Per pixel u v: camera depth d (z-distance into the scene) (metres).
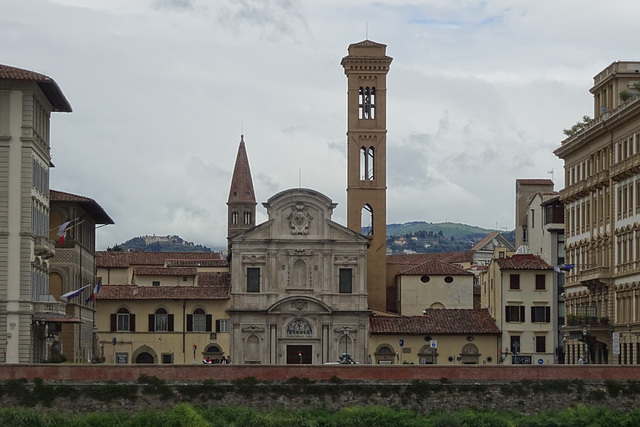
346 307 177.50
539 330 174.88
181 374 115.19
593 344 147.62
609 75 145.88
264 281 178.00
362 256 178.88
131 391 113.81
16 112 126.00
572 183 159.12
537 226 199.25
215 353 176.88
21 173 125.94
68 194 152.50
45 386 112.81
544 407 115.81
